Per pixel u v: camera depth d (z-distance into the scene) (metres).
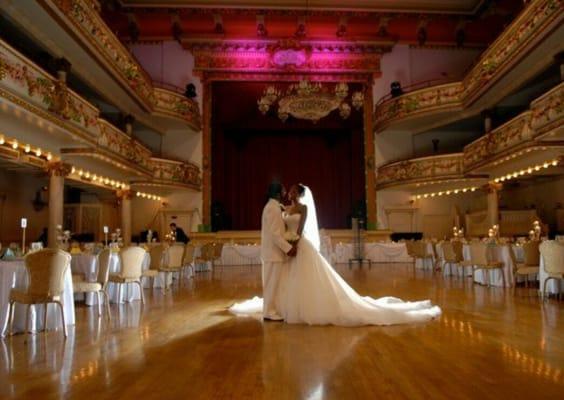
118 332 4.60
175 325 4.92
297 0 16.64
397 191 19.05
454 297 6.88
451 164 16.17
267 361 3.43
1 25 10.31
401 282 9.38
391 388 2.80
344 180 21.14
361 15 17.25
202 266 13.56
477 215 18.17
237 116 20.44
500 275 8.30
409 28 18.20
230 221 20.47
